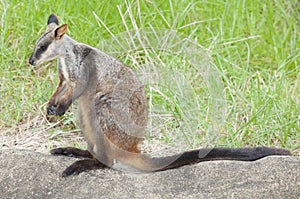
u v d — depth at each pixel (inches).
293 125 524.4
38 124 536.1
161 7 639.1
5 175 410.6
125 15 609.9
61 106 403.2
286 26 663.1
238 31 641.0
